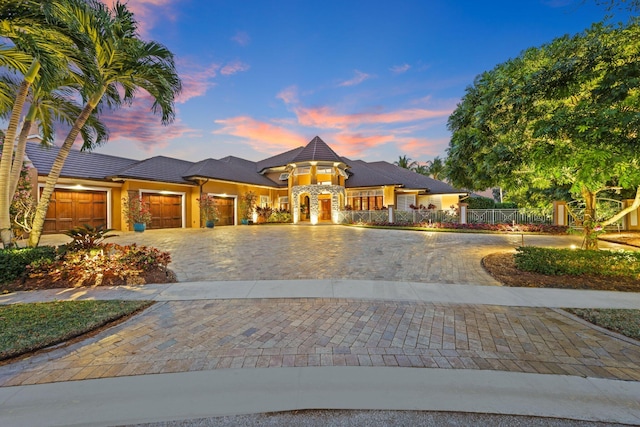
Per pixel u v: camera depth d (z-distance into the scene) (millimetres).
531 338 3838
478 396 2615
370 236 14859
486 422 2291
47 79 6426
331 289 6000
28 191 10969
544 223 17656
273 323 4328
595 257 6801
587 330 4078
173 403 2510
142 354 3412
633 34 5035
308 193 24672
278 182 28656
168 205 19609
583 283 6320
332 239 13695
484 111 6770
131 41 7617
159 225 18969
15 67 7105
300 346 3605
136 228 16641
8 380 2887
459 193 25703
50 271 6398
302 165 25000
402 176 29094
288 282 6508
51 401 2547
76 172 15758
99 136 10156
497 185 8492
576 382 2836
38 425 2258
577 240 13062
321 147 25562
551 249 7578
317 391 2691
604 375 2969
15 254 6406
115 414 2377
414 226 20297
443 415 2375
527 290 5945
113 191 17234
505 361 3252
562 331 4051
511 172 7195
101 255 6812
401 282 6539
